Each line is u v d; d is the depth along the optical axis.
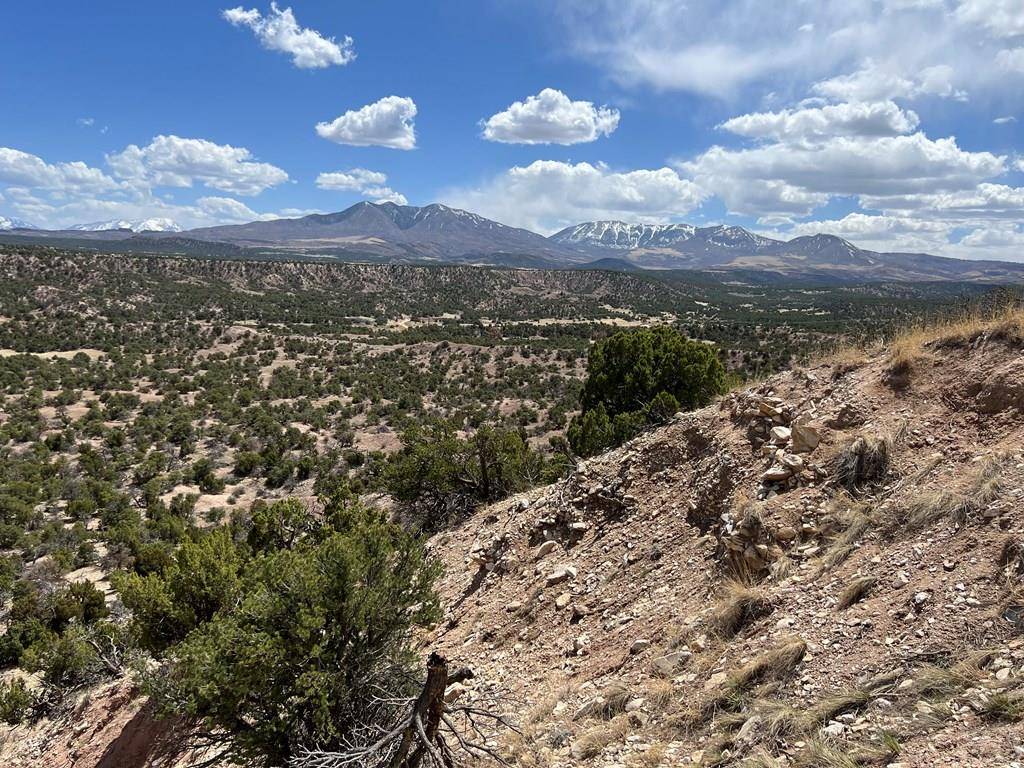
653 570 8.61
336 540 7.54
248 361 126.31
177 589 10.84
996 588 4.87
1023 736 3.56
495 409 82.25
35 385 97.38
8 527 48.03
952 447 6.68
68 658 18.52
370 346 147.00
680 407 17.03
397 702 5.32
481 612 10.71
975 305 8.28
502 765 5.89
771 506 7.41
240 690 6.55
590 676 7.29
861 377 8.58
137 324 150.25
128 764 10.89
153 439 78.12
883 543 6.10
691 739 5.21
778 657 5.42
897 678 4.61
